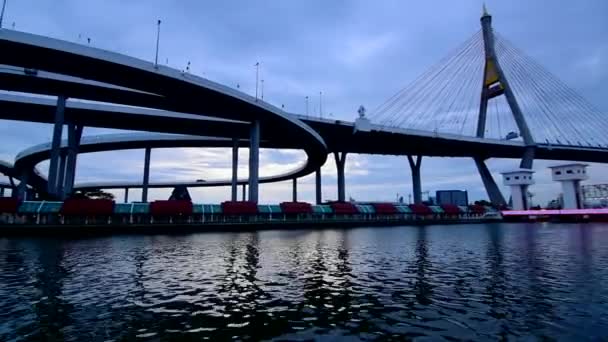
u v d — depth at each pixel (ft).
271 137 326.85
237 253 97.30
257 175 266.36
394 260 84.17
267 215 254.68
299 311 43.21
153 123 302.04
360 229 229.25
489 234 177.88
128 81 214.69
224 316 41.34
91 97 252.62
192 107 255.09
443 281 59.52
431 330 36.63
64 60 191.42
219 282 59.36
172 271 69.51
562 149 404.57
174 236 161.07
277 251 102.37
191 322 39.32
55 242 129.39
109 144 357.41
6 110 270.67
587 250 101.45
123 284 57.88
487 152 419.33
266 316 41.34
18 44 175.32
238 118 270.26
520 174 380.58
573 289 53.01
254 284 57.77
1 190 554.05
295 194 580.71
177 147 374.43
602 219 321.73
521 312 42.22
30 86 234.99
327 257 89.35
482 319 39.86
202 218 223.92
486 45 416.46
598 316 40.29
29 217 179.73
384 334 35.58
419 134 345.10
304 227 239.09
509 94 391.65
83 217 190.80
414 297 49.37
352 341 33.86
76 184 639.35
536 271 68.13
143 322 39.34
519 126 394.52
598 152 423.23
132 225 176.96
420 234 180.55
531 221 353.10
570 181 371.56
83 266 75.36
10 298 48.98
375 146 385.91
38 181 484.74
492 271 68.64
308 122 313.32
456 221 329.31
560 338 34.22
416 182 431.02
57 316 41.37
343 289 54.13
